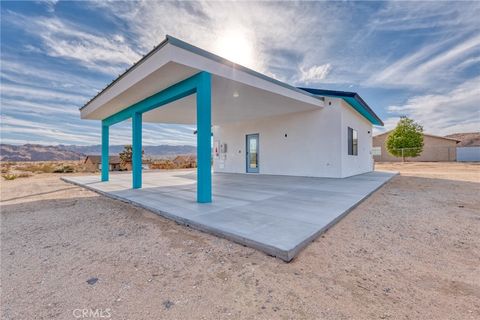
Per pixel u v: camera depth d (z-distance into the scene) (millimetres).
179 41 4215
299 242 2484
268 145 10977
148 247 2721
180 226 3453
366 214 3943
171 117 10602
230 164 13031
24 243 2965
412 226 3314
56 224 3766
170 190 6590
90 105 8211
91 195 6484
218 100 7492
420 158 30016
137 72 5191
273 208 4055
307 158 9508
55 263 2385
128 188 7121
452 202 4820
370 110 10750
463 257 2369
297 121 9820
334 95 8500
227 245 2688
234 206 4250
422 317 1503
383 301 1670
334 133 8758
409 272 2076
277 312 1573
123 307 1664
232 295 1771
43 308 1672
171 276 2070
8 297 1813
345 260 2299
